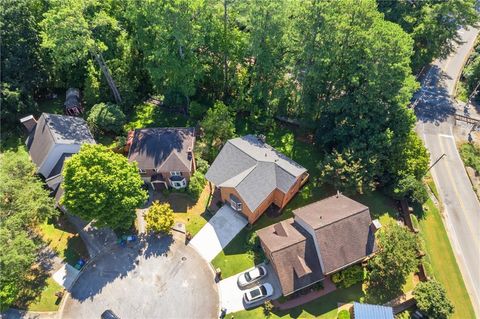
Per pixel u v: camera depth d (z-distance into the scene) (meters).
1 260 32.25
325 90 50.06
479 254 45.09
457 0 59.81
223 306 36.91
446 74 70.25
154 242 41.38
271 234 39.19
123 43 53.38
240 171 42.06
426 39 64.19
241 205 41.38
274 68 49.28
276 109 53.50
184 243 41.47
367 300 37.72
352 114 45.75
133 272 39.03
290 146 52.09
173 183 44.66
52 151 42.19
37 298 36.66
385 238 38.09
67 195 36.56
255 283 38.38
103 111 49.12
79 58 49.06
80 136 45.66
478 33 79.62
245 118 55.56
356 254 37.50
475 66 67.12
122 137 48.81
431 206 49.03
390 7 66.50
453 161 55.25
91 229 41.88
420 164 46.66
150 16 45.22
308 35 43.84
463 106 64.00
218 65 53.94
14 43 48.12
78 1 44.22
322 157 50.81
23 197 36.91
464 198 50.91
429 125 60.25
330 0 42.53
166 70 48.06
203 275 39.09
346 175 43.09
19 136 50.28
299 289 36.12
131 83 55.47
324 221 37.59
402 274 36.38
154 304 36.94
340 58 46.19
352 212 38.56
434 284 37.25
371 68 42.56
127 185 38.25
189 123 53.97
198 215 43.94
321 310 36.91
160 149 44.59
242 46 50.44
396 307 37.69
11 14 46.88
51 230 41.59
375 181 47.56
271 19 43.06
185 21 43.44
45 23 42.78
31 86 51.41
